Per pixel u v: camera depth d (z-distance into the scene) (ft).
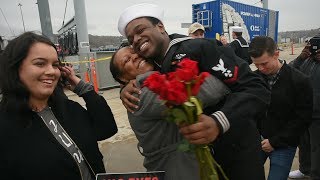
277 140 8.53
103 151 17.37
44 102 5.57
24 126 5.16
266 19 52.13
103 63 37.47
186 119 3.74
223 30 38.99
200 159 4.10
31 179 4.96
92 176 5.82
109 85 38.45
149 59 5.65
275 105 8.61
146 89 4.81
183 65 3.70
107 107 6.55
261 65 8.46
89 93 6.43
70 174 5.28
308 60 10.75
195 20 41.09
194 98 3.76
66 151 5.32
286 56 83.25
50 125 5.48
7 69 5.18
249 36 46.57
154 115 4.88
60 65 6.12
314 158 10.10
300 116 8.43
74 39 43.21
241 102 4.55
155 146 5.28
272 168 8.84
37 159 5.00
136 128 5.44
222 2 38.60
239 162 5.30
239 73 4.89
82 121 6.03
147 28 5.34
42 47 5.22
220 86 4.79
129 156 16.43
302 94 8.32
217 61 4.82
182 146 4.15
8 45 5.26
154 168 5.50
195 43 4.96
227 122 4.22
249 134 5.38
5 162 4.94
